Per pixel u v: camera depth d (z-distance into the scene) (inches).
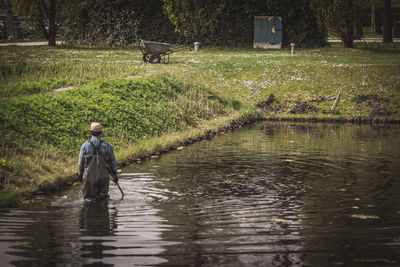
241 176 458.6
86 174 363.6
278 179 446.9
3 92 693.3
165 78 905.5
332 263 240.8
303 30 1547.7
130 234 285.4
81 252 254.1
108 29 1632.6
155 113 737.0
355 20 2066.9
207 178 449.1
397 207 352.2
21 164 433.1
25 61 1031.6
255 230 294.5
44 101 594.9
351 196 386.0
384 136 731.4
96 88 728.3
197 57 1248.2
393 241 273.7
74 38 1676.9
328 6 1424.7
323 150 607.5
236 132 778.2
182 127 750.5
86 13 1656.0
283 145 646.5
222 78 1079.6
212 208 346.9
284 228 299.0
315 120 922.1
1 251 255.1
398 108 938.1
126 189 404.2
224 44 1590.8
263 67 1127.0
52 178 416.5
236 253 253.6
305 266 236.5
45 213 334.0
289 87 1045.8
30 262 239.3
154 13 1609.3
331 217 325.1
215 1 1542.8
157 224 306.5
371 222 313.3
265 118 938.7
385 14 1750.7
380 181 439.5
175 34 1596.9
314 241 273.7
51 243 268.8
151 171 478.6
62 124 562.3
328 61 1194.0
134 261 241.3
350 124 884.0
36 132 518.9
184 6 1529.3
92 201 364.8
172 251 256.2
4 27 2022.6
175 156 565.9
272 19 1544.0
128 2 1622.8
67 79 807.1
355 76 1058.1
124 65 1014.4
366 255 251.4
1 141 473.1
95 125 372.8
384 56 1302.9
